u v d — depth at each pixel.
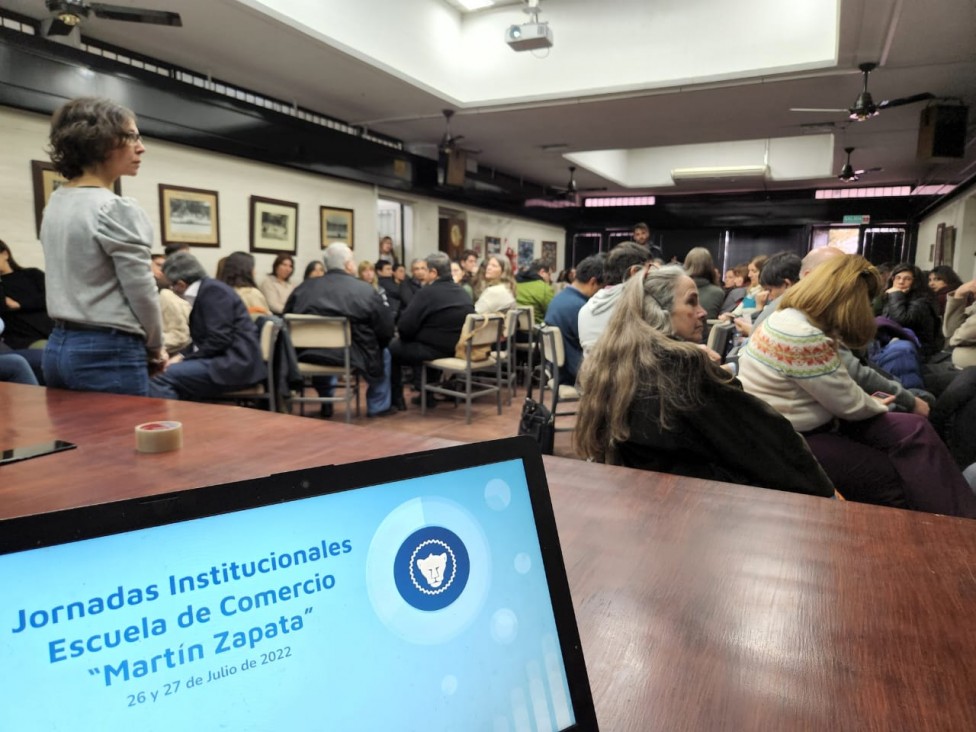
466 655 0.41
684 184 11.50
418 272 6.54
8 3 3.99
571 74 5.89
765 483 1.27
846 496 1.59
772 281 2.63
